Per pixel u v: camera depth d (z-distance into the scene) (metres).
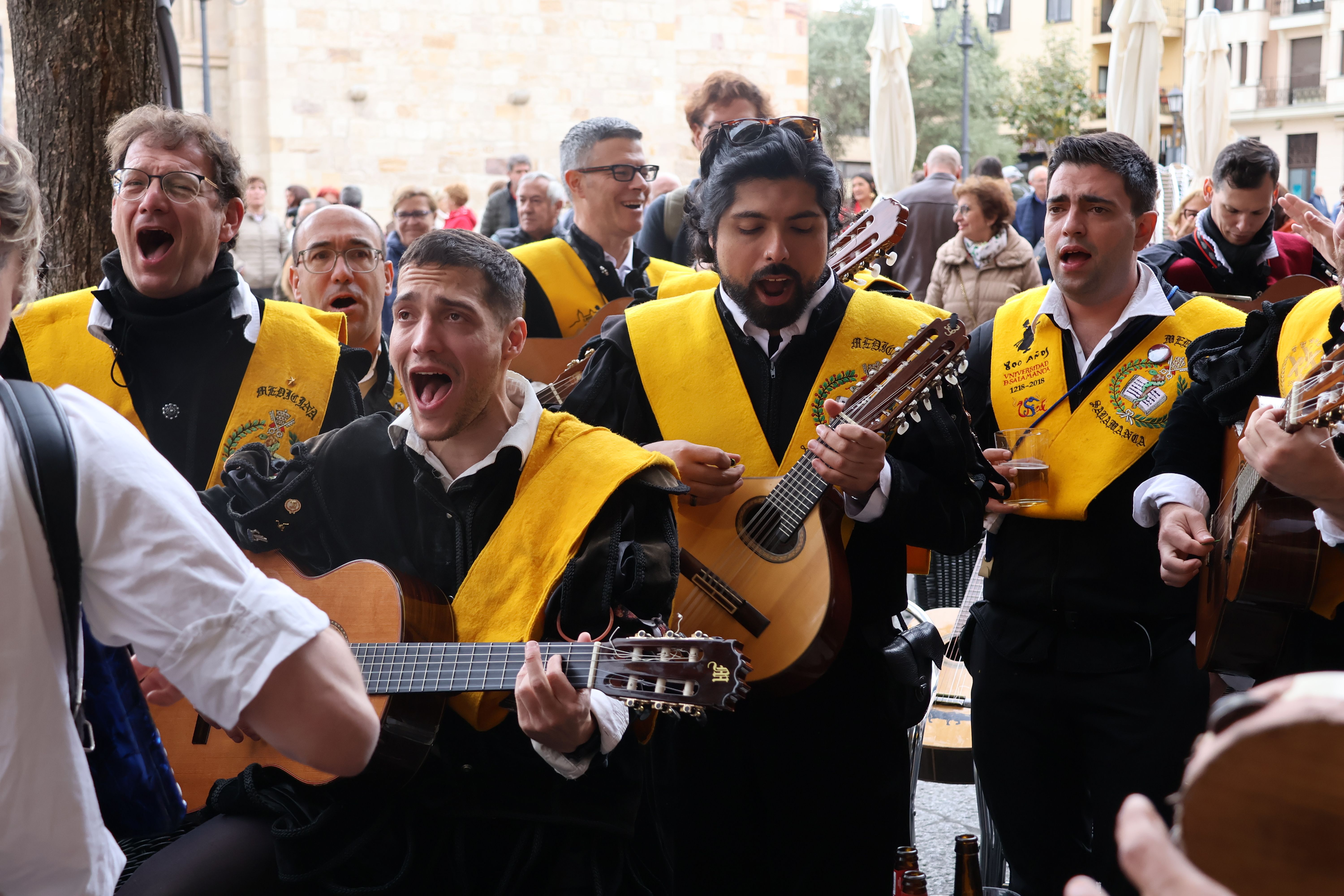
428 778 2.17
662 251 6.21
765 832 2.71
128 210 2.90
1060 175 2.98
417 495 2.34
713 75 5.23
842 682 2.67
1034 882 3.05
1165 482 2.74
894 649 2.70
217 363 3.00
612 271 4.83
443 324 2.22
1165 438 2.84
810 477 2.61
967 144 23.23
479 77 23.91
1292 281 4.14
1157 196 3.01
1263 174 4.96
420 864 2.11
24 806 1.41
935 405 2.65
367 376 3.79
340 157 23.25
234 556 1.50
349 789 2.13
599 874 2.14
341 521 2.36
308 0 22.83
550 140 24.45
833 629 2.56
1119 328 2.98
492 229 11.30
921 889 2.41
